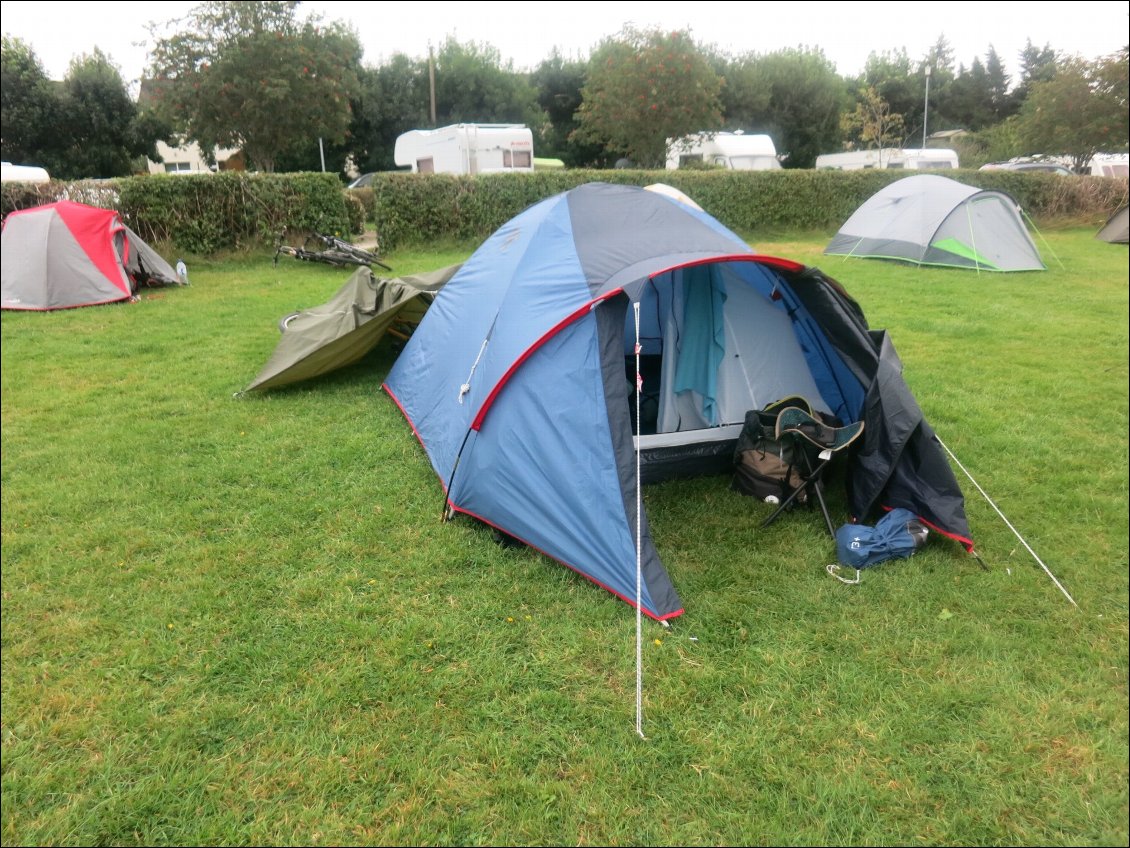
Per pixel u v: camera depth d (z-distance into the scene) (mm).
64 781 2418
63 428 5328
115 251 9531
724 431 4480
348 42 20812
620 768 2482
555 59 36312
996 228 11914
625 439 3406
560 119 36312
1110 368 6672
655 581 3244
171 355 7074
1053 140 22125
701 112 22453
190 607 3299
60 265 9125
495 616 3244
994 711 2738
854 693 2807
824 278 4000
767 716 2705
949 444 5059
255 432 5227
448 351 4812
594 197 4578
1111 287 10344
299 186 12828
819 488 4016
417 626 3160
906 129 43906
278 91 17906
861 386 4344
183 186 11852
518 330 3871
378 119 31875
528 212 5012
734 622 3221
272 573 3566
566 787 2395
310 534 3910
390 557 3703
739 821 2291
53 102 27828
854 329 4043
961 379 6398
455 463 4102
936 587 3475
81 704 2744
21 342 7570
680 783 2428
